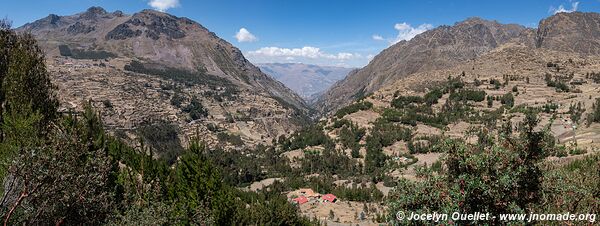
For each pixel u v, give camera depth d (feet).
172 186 116.06
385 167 591.37
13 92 123.03
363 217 324.19
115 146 147.23
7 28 134.51
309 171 653.71
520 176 40.47
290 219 167.53
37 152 52.70
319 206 378.32
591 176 54.34
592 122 579.07
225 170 590.96
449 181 42.27
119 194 77.56
